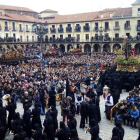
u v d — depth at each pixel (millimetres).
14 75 21875
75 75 21719
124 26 52188
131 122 11445
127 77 19219
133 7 50250
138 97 12828
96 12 60000
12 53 37719
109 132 11047
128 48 21891
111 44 53062
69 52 50125
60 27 61750
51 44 61250
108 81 18172
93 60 33719
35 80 19719
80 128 11609
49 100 14047
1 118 10328
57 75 22500
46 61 34938
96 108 11703
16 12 65062
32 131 9594
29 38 60000
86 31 57719
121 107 11914
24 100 14109
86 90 15477
